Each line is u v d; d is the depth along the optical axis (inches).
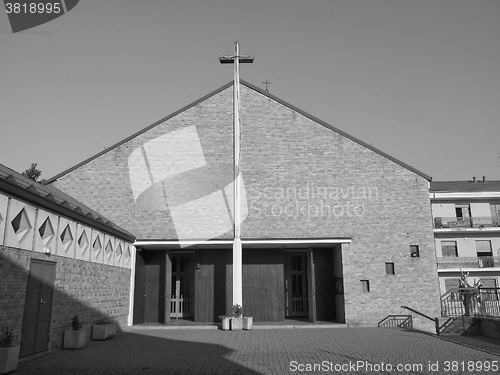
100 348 520.4
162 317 834.8
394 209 820.6
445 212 1513.3
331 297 869.2
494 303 673.6
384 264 800.9
